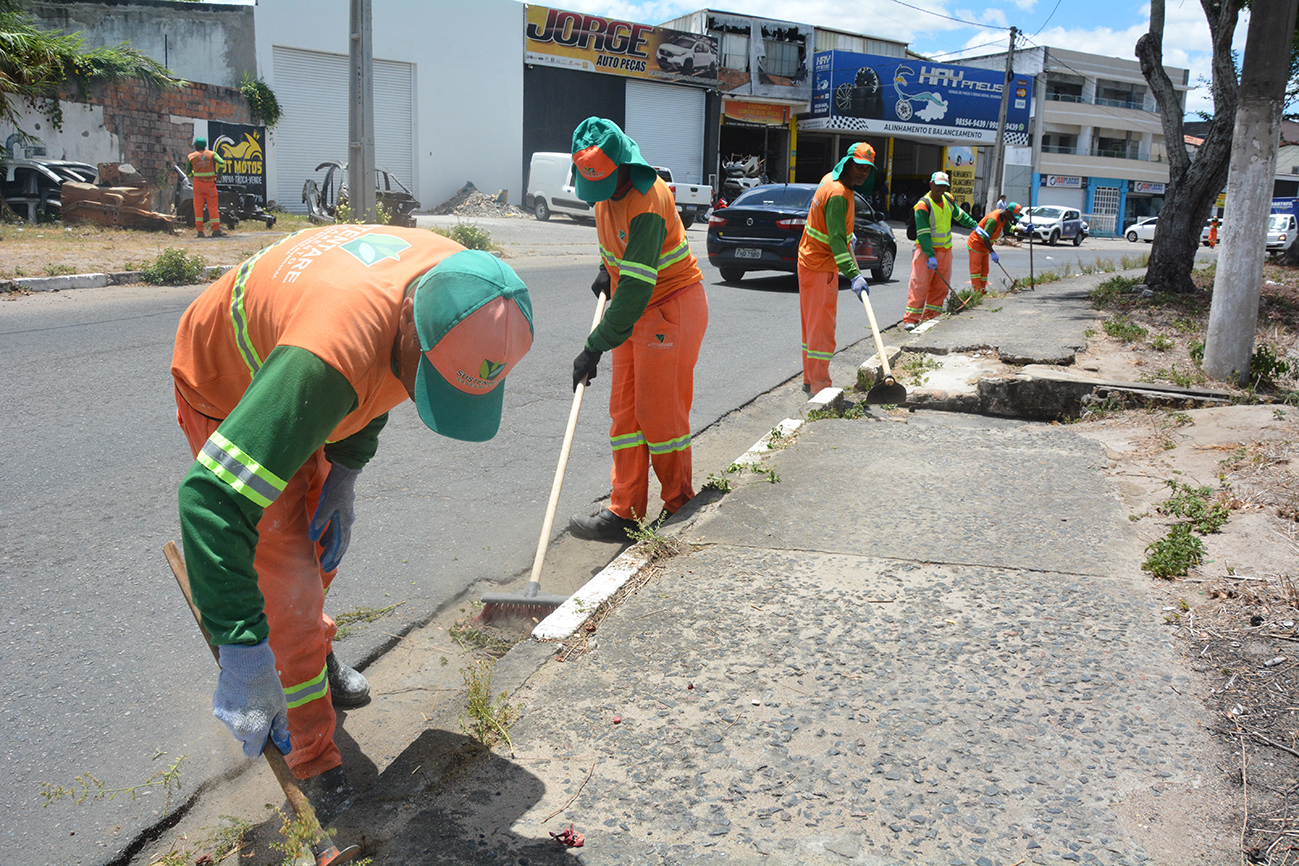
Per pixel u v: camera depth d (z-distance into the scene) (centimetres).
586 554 404
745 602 312
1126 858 194
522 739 237
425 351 181
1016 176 4919
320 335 177
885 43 4316
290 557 212
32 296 992
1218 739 234
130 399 591
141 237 1567
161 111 2216
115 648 306
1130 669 267
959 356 779
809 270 633
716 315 1078
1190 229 1116
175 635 317
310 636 217
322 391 176
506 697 252
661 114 3459
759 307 1152
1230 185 625
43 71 1844
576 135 353
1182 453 476
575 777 221
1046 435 524
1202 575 325
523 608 324
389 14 2792
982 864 192
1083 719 243
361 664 306
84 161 2036
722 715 246
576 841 199
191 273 1139
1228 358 633
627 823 205
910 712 246
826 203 611
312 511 227
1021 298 1196
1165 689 256
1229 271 625
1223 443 480
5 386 607
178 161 2256
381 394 205
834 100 3809
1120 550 352
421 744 236
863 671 267
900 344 837
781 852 196
